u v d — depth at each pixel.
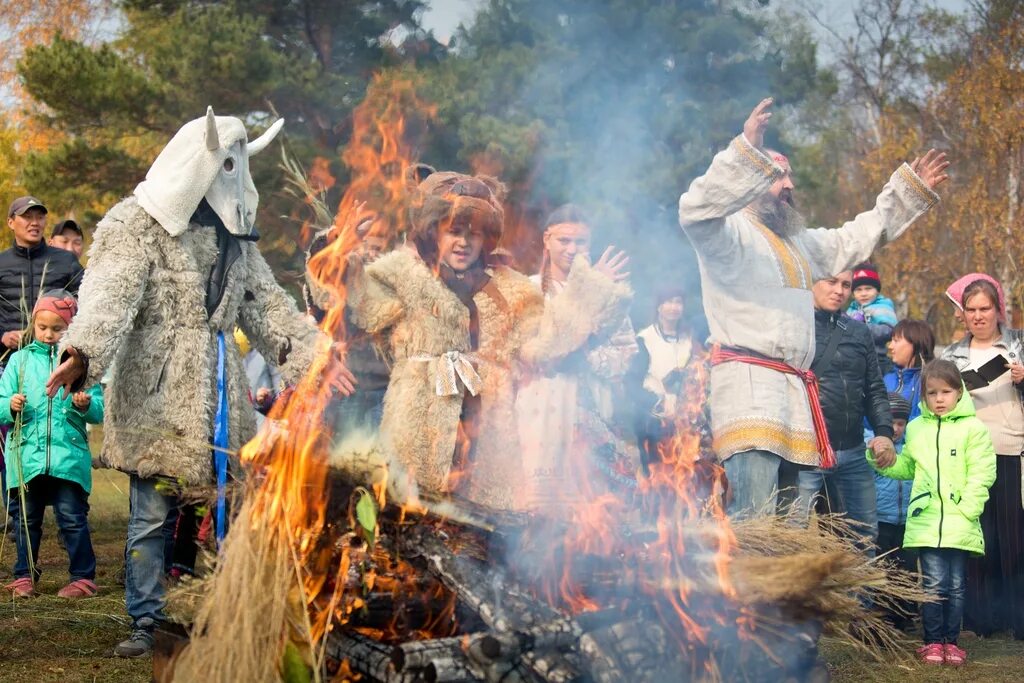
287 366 4.82
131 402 4.57
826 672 3.57
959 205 17.17
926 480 5.45
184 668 3.23
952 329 19.03
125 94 14.58
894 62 24.56
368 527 3.16
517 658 3.03
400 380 4.25
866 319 8.10
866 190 22.89
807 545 3.69
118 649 4.74
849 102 25.28
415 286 4.25
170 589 3.68
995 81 19.12
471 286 4.34
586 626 3.13
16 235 7.28
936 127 21.75
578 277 4.35
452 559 3.25
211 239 4.73
